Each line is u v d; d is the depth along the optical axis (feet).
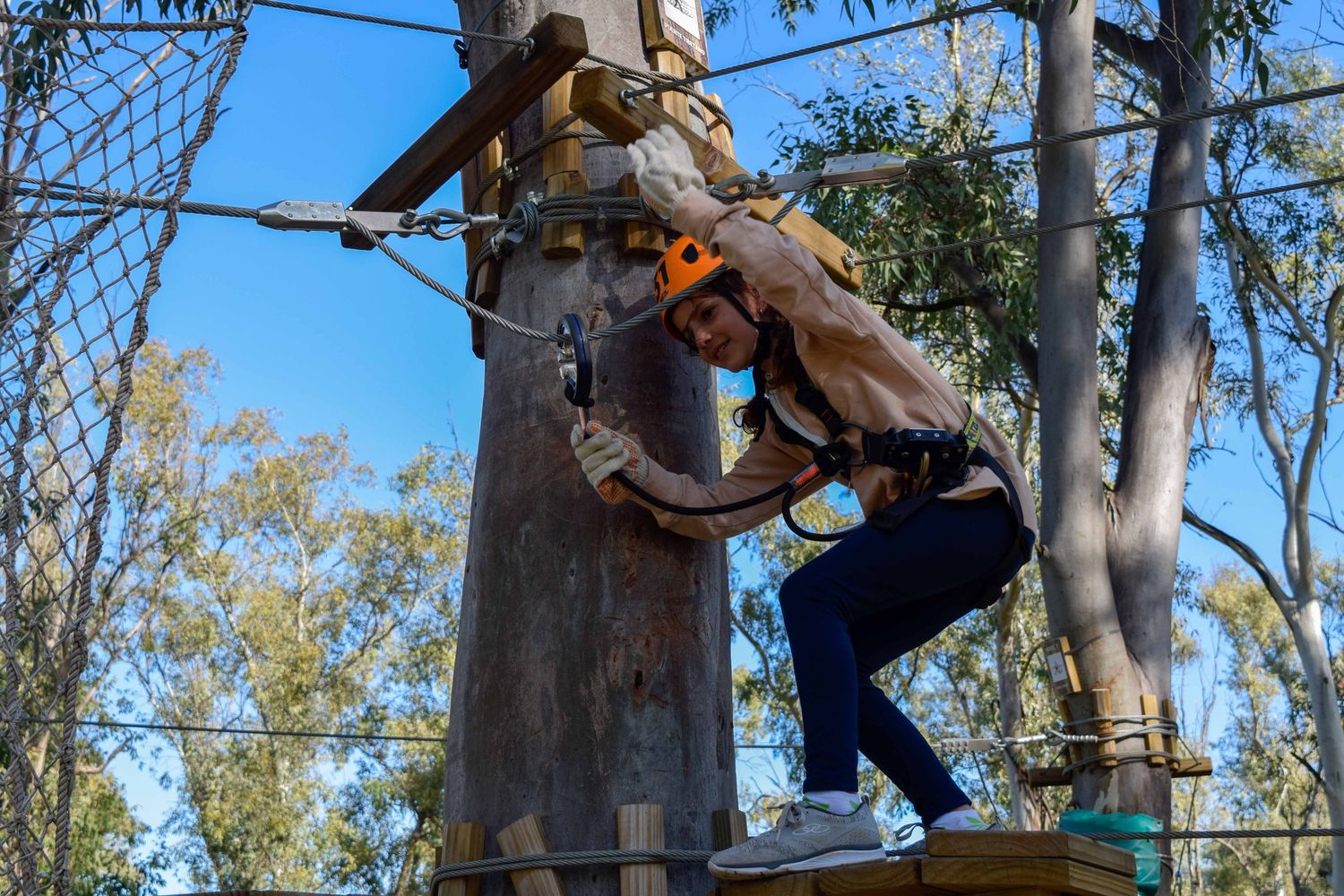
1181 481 28.48
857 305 7.93
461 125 9.75
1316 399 41.06
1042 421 28.40
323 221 9.18
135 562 75.77
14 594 6.87
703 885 8.64
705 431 9.85
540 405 9.59
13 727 6.75
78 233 7.68
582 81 9.07
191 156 7.73
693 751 8.90
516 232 9.89
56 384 37.45
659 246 9.88
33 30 12.87
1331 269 42.86
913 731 8.01
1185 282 30.09
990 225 35.70
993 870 6.14
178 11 22.31
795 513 63.26
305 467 82.12
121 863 74.74
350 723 78.38
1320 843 92.68
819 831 6.99
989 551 7.71
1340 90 9.00
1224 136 41.16
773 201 10.09
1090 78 29.37
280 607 78.28
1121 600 27.40
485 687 9.12
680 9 11.17
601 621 8.96
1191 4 31.89
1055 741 24.79
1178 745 25.58
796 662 7.45
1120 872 6.43
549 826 8.59
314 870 74.90
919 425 7.75
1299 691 62.44
